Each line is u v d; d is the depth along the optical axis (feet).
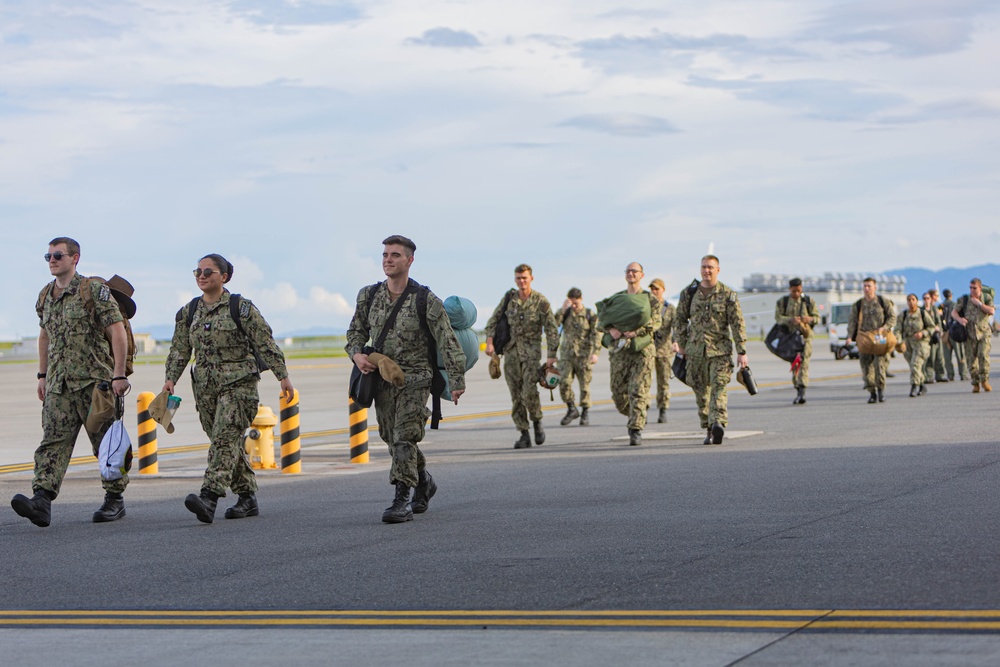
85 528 33.63
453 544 28.84
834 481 37.68
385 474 45.16
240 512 34.73
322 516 34.55
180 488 42.47
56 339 34.19
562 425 66.18
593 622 20.47
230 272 35.09
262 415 47.70
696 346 51.31
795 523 29.94
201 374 34.45
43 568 27.66
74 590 25.08
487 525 31.60
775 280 417.90
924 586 22.11
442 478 42.86
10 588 25.50
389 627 20.75
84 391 34.27
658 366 65.31
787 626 19.58
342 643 19.71
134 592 24.66
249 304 34.35
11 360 299.58
